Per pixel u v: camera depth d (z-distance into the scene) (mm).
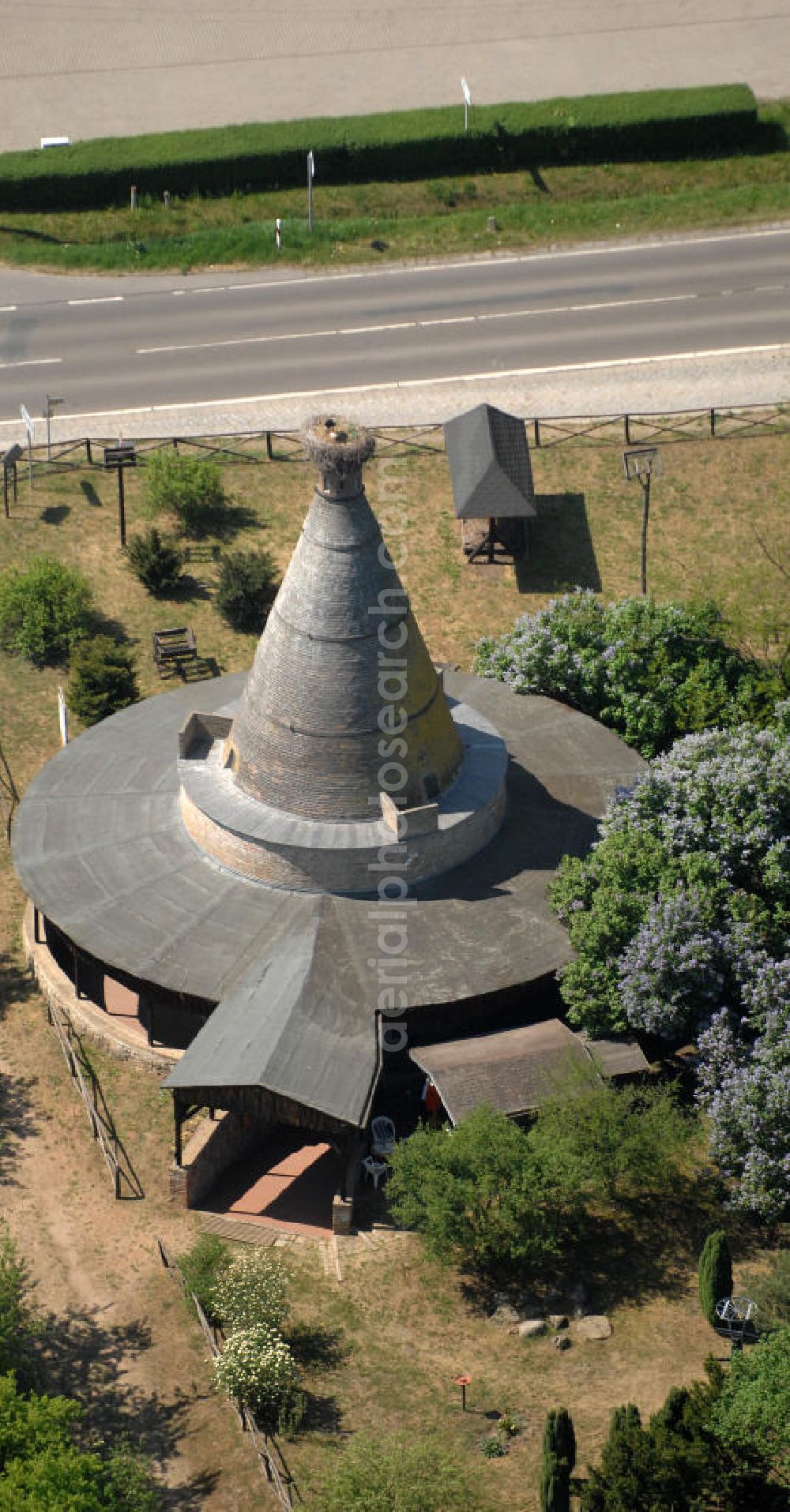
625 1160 46406
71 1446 40656
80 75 97125
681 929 49875
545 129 89750
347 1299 45969
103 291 84500
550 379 79062
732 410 77375
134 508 73438
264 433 76188
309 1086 46906
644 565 69062
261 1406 43406
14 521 72250
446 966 50625
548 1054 48969
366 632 50812
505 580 70375
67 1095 51875
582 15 101375
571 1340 44812
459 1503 41062
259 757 52500
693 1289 46031
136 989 51312
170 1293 46562
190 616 68750
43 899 53156
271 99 95062
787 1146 47219
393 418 77000
